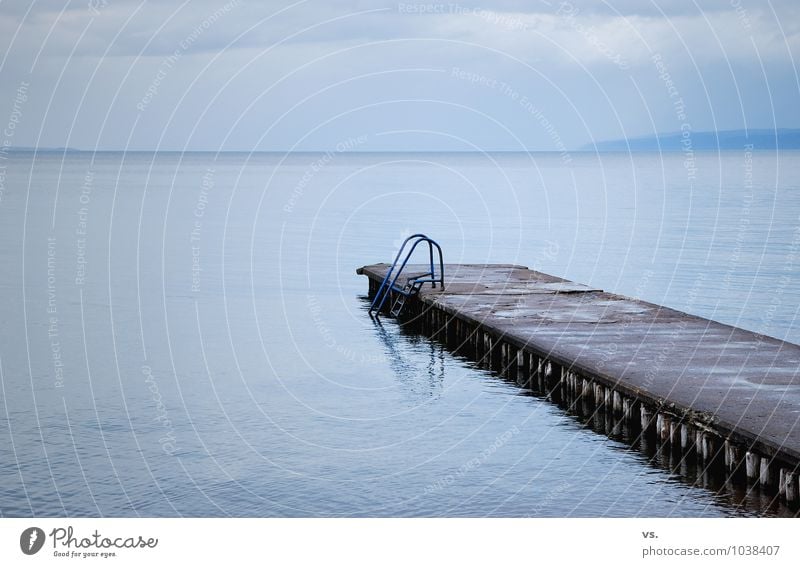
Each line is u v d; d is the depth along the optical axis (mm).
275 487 9914
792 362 11961
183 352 16219
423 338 17547
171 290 23078
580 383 12492
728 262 26688
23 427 11867
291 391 13680
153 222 42000
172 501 9516
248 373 14758
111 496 9664
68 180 81312
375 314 19875
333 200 56844
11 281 24375
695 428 10031
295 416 12414
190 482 10016
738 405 9922
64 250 31531
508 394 13453
